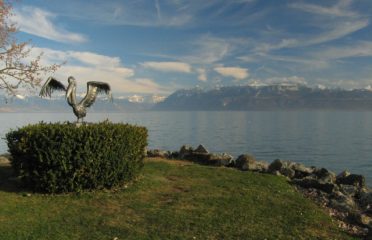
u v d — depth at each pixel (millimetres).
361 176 17281
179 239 9281
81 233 9508
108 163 12984
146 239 9250
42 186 12617
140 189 13516
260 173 17594
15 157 13031
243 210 11531
